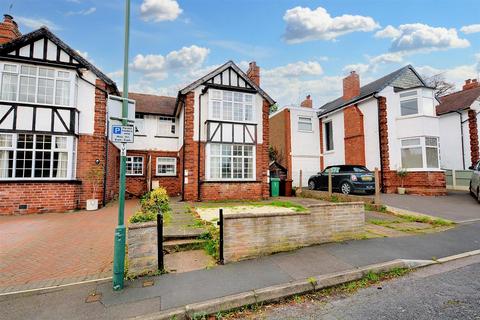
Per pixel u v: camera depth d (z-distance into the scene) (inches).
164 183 692.7
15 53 412.2
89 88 465.7
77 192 433.7
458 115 716.7
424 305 136.9
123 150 160.9
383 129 606.9
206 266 188.4
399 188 575.8
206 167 515.2
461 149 705.0
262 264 191.5
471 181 504.4
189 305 135.0
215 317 134.3
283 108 788.0
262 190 552.4
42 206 401.7
